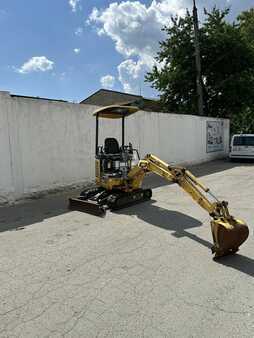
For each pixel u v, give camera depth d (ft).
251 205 26.43
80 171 35.55
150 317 11.25
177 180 19.67
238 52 77.61
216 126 65.62
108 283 13.70
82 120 35.40
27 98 29.63
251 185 35.81
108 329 10.64
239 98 78.64
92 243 18.43
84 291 13.09
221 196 30.19
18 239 19.34
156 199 29.22
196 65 69.92
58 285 13.61
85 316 11.39
